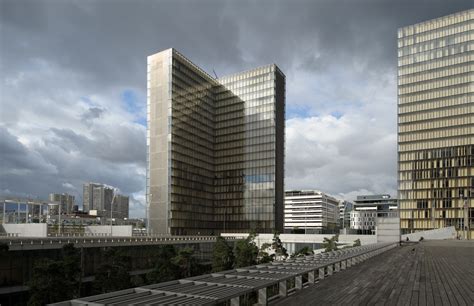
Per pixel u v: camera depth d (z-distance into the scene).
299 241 95.19
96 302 6.86
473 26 120.88
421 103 127.00
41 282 30.06
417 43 130.25
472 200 114.19
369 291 12.82
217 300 7.40
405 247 43.94
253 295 12.67
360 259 24.17
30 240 42.62
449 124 121.19
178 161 113.88
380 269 19.75
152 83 116.69
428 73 126.94
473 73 119.19
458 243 55.06
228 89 134.75
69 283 31.36
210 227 129.12
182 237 76.56
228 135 133.00
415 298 11.66
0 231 65.31
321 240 92.44
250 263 55.84
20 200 80.75
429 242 58.72
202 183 126.44
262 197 123.31
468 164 116.19
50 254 43.88
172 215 109.75
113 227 80.50
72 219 138.12
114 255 42.78
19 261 40.41
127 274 38.88
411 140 127.25
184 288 8.64
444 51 125.00
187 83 120.56
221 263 55.03
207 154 130.50
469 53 120.50
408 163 126.81
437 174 121.06
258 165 125.69
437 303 10.95
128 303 6.81
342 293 12.43
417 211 122.81
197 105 125.62
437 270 19.28
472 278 16.20
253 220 123.88
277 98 128.50
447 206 118.00
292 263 15.04
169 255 48.19
